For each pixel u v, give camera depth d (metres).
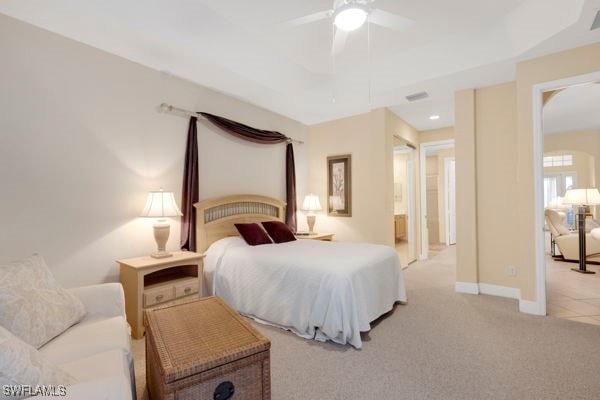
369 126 4.48
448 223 7.33
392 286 3.03
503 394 1.68
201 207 3.33
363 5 1.80
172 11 2.37
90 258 2.56
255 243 3.36
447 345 2.27
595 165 5.26
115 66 2.73
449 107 4.28
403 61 3.32
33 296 1.41
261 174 4.29
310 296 2.42
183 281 2.76
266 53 3.14
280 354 2.16
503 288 3.43
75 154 2.49
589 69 2.58
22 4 2.03
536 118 2.82
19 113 2.20
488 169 3.51
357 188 4.63
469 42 2.91
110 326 1.62
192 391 1.15
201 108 3.47
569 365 1.97
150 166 3.00
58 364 1.24
